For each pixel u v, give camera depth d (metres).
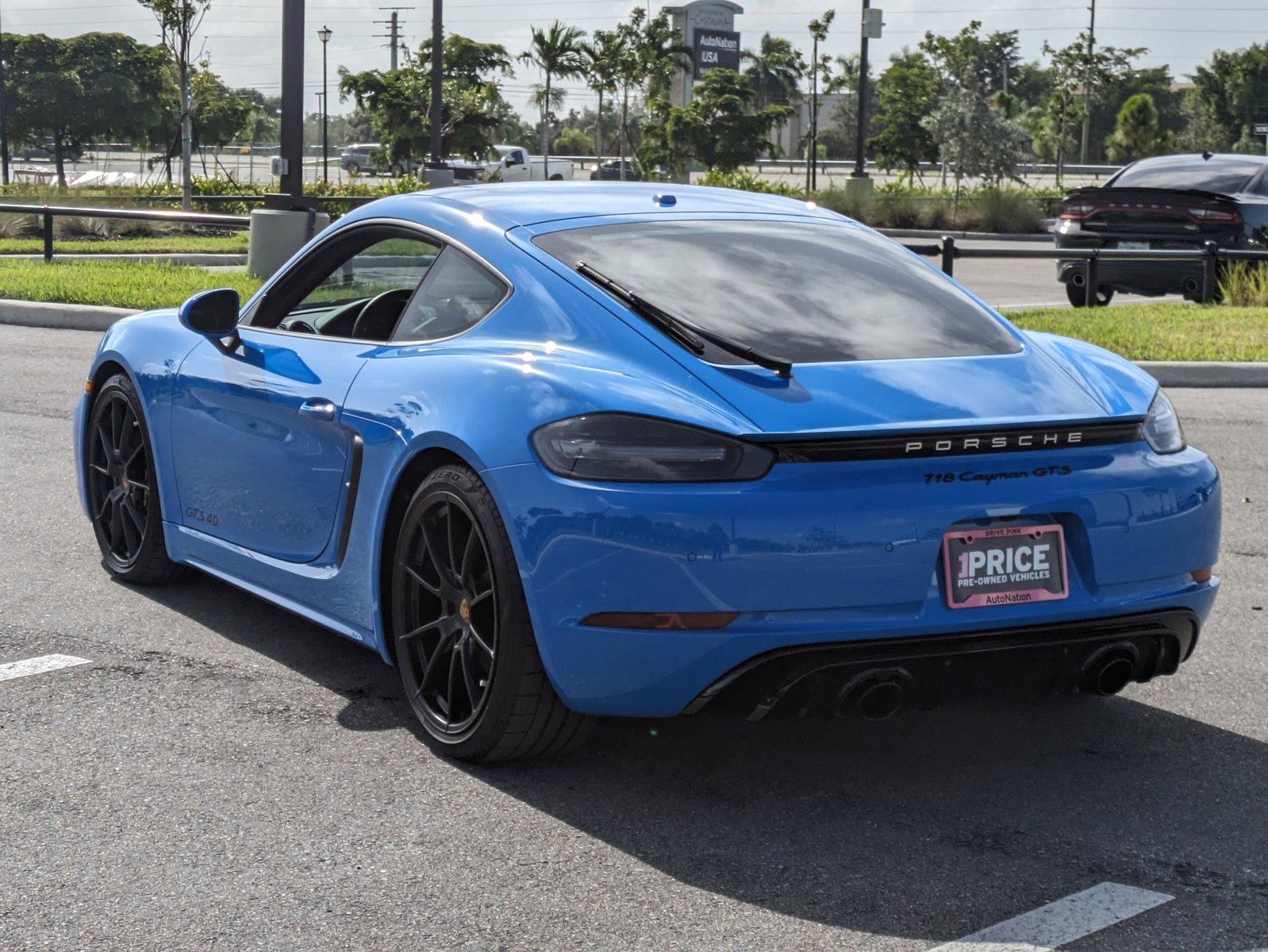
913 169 63.38
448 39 70.19
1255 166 15.14
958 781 3.46
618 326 3.34
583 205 3.98
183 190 30.72
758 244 3.85
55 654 4.27
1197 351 11.02
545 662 3.15
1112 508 3.24
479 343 3.54
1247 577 5.43
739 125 71.81
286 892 2.83
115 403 4.93
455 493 3.34
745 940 2.66
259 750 3.56
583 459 3.05
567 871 2.94
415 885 2.87
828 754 3.62
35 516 5.91
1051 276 20.36
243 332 4.43
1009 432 3.12
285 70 15.27
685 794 3.35
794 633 2.96
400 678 4.10
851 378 3.22
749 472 2.97
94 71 86.44
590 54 65.19
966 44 66.62
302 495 3.97
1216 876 2.97
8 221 22.70
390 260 4.02
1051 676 3.26
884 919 2.75
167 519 4.70
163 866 2.93
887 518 3.01
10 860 2.95
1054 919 2.76
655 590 2.96
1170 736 3.79
